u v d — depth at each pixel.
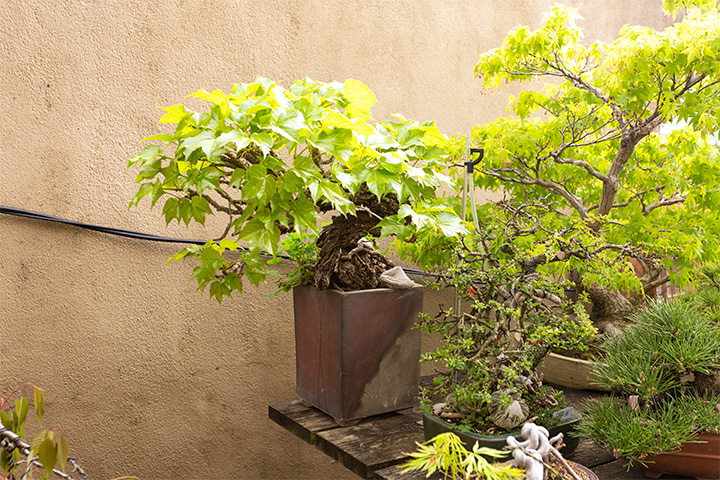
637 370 1.00
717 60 1.21
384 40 1.88
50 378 1.42
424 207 1.13
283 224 1.00
